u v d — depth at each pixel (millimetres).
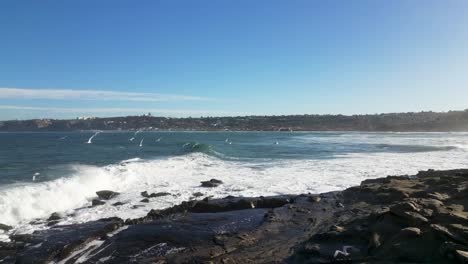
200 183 19625
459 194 11047
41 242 10344
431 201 9750
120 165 24281
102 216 13328
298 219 11641
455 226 7578
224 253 8969
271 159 31828
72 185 16719
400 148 43562
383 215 9430
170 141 68250
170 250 9445
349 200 14070
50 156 34156
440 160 29109
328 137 89938
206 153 35406
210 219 12367
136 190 17938
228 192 17281
